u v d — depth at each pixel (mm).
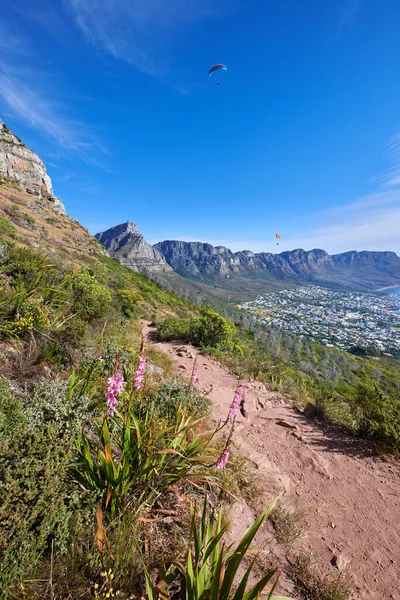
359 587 2152
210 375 7344
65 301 6473
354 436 4766
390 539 2695
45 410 2717
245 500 2867
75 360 4414
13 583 1463
